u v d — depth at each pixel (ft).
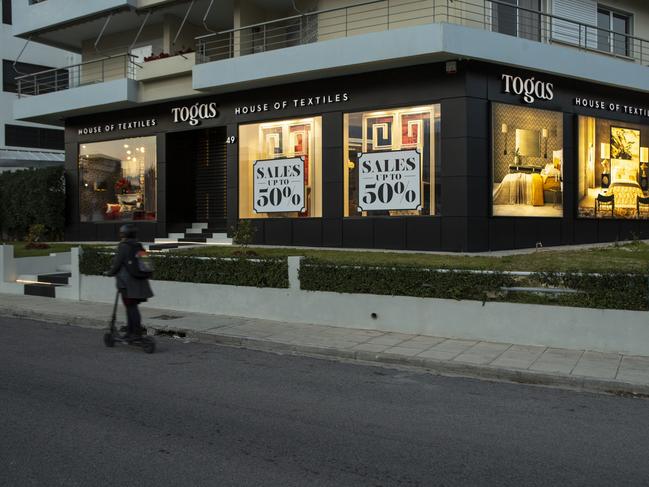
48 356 27.55
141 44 75.46
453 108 51.03
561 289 27.78
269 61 56.24
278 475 14.11
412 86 52.75
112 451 15.55
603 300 26.94
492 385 23.09
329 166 56.90
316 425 17.95
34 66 117.29
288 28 65.77
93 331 34.65
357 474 14.23
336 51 52.65
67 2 70.85
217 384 22.74
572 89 57.36
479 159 51.26
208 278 38.32
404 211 53.52
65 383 22.56
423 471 14.46
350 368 25.84
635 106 62.34
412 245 52.90
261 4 64.13
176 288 39.65
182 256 39.73
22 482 13.56
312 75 55.88
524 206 54.03
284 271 35.24
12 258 50.57
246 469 14.46
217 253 45.16
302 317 34.63
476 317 29.58
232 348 30.09
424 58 50.14
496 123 52.19
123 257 28.48
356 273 32.78
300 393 21.59
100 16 69.15
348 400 20.75
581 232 58.29
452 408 19.94
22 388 21.79
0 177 82.94
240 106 62.18
